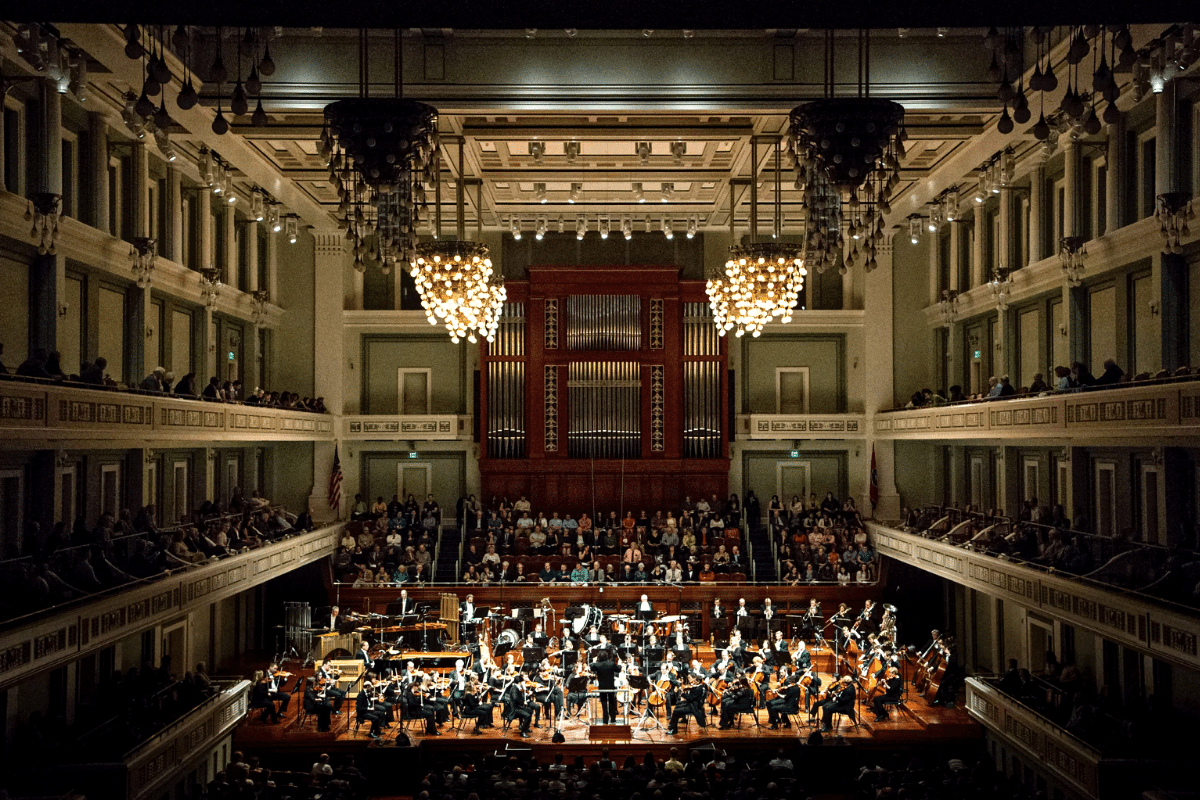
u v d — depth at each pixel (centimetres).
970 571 2423
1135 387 1769
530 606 3067
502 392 3541
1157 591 1658
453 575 3195
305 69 1941
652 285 3534
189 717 1975
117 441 2075
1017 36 1761
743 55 1944
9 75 1834
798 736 2308
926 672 2672
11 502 1905
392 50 1942
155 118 964
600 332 3538
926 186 2828
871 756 2308
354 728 2389
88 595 1647
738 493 3669
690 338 3544
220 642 3002
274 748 2294
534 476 3541
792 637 2875
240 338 3278
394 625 2873
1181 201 1850
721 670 2458
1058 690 2145
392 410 3675
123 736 1805
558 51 1945
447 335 3675
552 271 3528
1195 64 1784
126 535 1953
